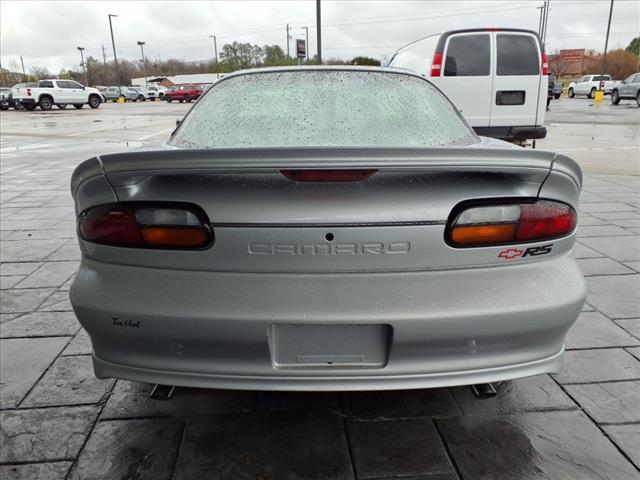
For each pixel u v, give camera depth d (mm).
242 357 1603
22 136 14367
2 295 3270
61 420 2023
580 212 5191
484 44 7219
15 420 2027
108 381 2295
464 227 1563
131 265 1623
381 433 1931
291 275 1562
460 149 1493
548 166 1568
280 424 1985
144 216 1571
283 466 1769
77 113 25938
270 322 1551
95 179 1574
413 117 2248
